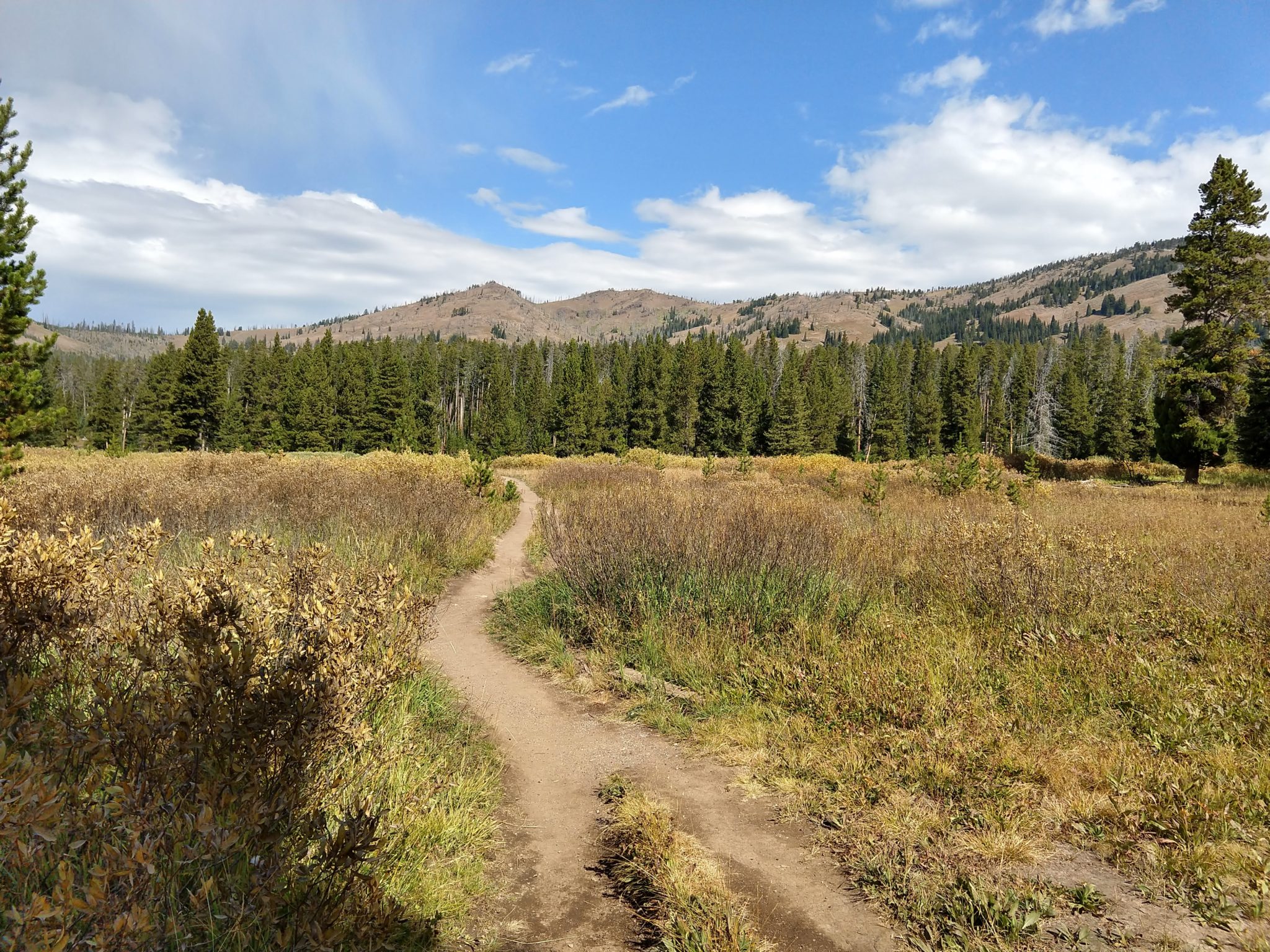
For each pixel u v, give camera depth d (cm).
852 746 449
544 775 455
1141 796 372
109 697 247
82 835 216
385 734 416
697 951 274
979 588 741
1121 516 1459
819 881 329
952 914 296
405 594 478
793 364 8525
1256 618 633
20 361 1000
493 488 1777
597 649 700
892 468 3528
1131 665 538
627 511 938
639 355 9269
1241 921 285
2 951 171
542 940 289
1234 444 3491
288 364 7875
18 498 764
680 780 442
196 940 219
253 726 258
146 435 6638
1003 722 468
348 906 239
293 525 1015
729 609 692
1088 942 276
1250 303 3180
